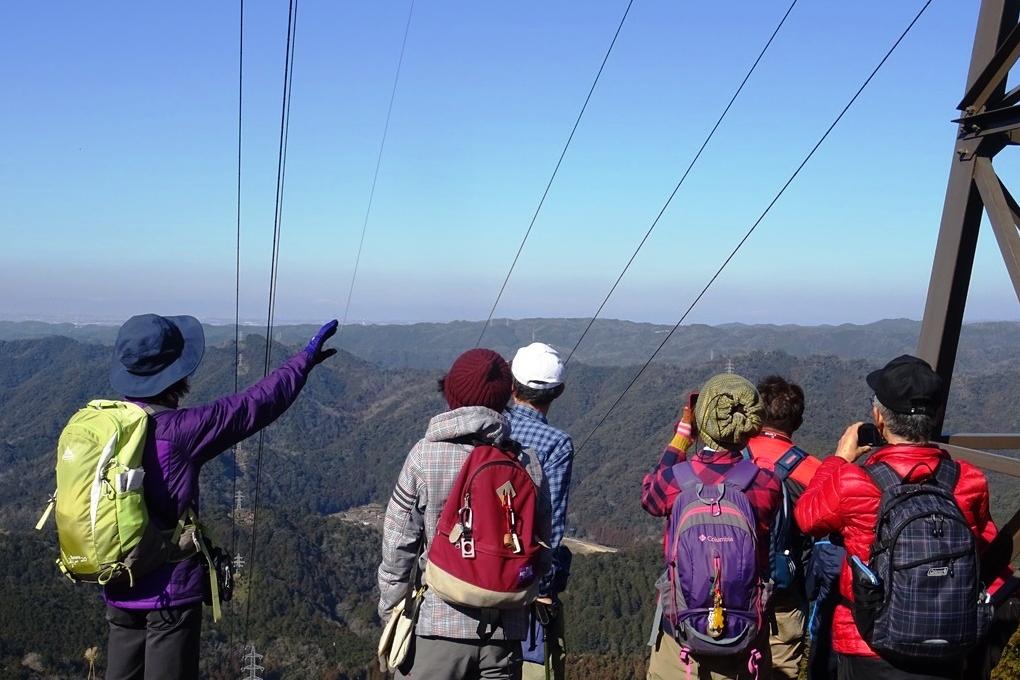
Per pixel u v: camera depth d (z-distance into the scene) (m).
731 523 3.22
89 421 3.26
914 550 3.07
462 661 3.20
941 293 4.55
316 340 3.85
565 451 3.89
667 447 3.68
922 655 3.08
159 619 3.40
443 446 3.22
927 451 3.33
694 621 3.22
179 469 3.36
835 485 3.27
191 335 3.60
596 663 61.41
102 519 3.15
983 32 4.51
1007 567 3.78
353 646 82.25
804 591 3.93
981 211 4.50
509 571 3.06
